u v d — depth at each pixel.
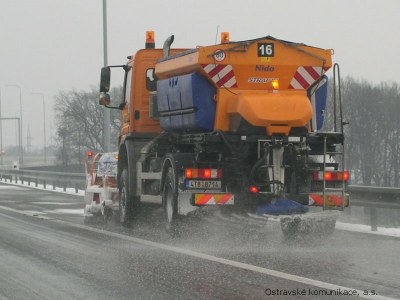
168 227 21.88
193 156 21.30
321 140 20.86
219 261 16.75
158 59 25.20
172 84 22.75
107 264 16.58
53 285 14.18
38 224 26.09
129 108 26.30
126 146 25.73
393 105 80.94
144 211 25.55
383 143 77.12
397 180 73.06
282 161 20.39
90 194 30.06
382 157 76.00
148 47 26.73
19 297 13.11
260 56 20.92
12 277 15.07
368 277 14.60
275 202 20.41
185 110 21.80
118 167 26.48
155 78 25.94
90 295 13.20
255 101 20.34
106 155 28.69
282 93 21.19
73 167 96.56
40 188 56.00
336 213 20.36
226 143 20.48
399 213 32.81
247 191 20.55
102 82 26.94
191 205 20.84
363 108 81.25
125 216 25.47
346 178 20.62
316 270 15.45
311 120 21.39
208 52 20.66
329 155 21.09
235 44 20.83
